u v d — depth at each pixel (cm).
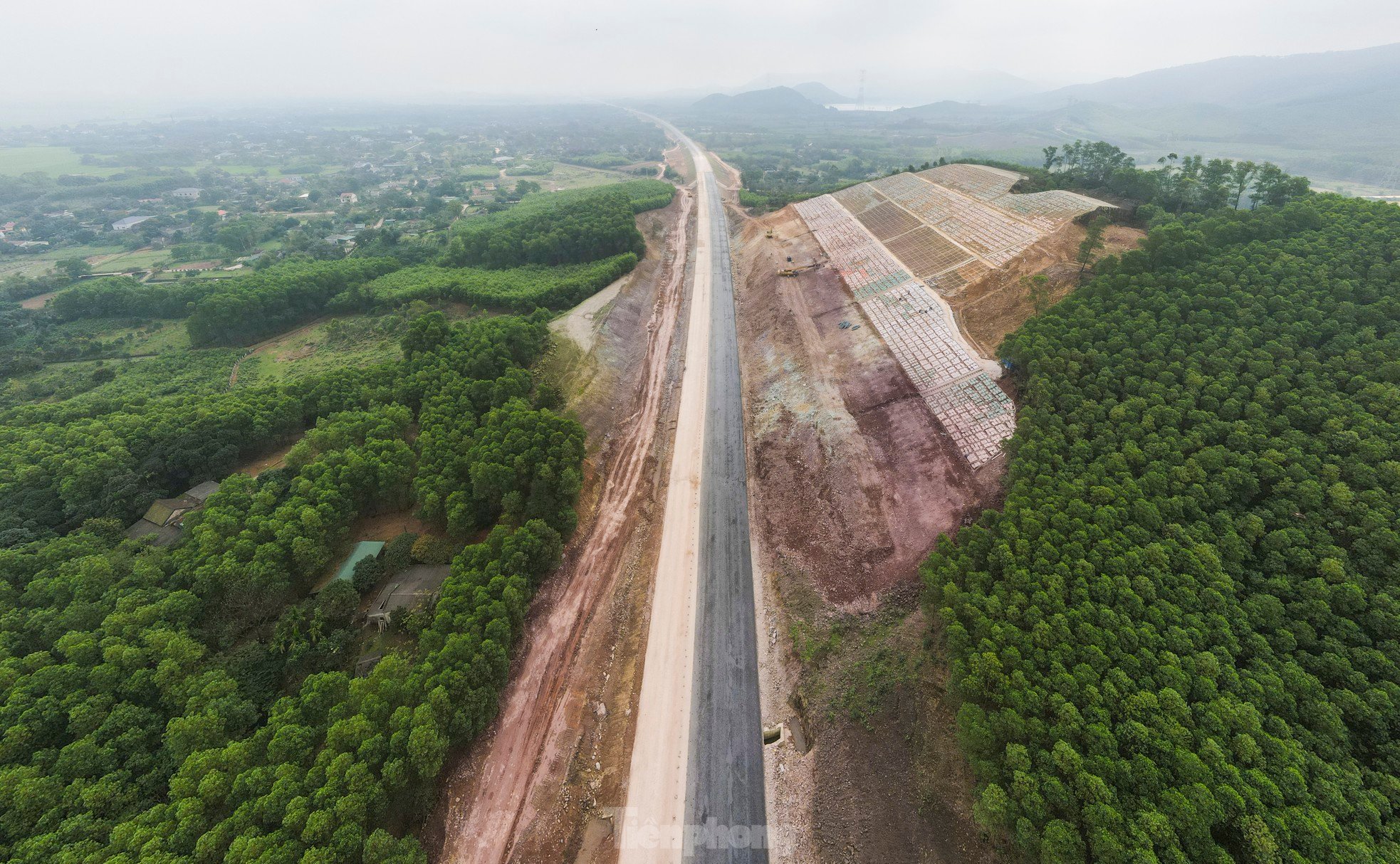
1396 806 2877
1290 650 3538
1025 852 3170
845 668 4716
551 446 6109
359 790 3481
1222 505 4331
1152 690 3478
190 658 4234
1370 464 4141
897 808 3784
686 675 4875
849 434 6656
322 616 4825
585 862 3816
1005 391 6241
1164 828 2873
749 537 6200
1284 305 5422
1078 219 8412
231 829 3309
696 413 8081
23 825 3288
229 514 5253
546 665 4931
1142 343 5591
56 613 4381
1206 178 8644
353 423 6475
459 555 5134
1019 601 4075
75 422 6419
